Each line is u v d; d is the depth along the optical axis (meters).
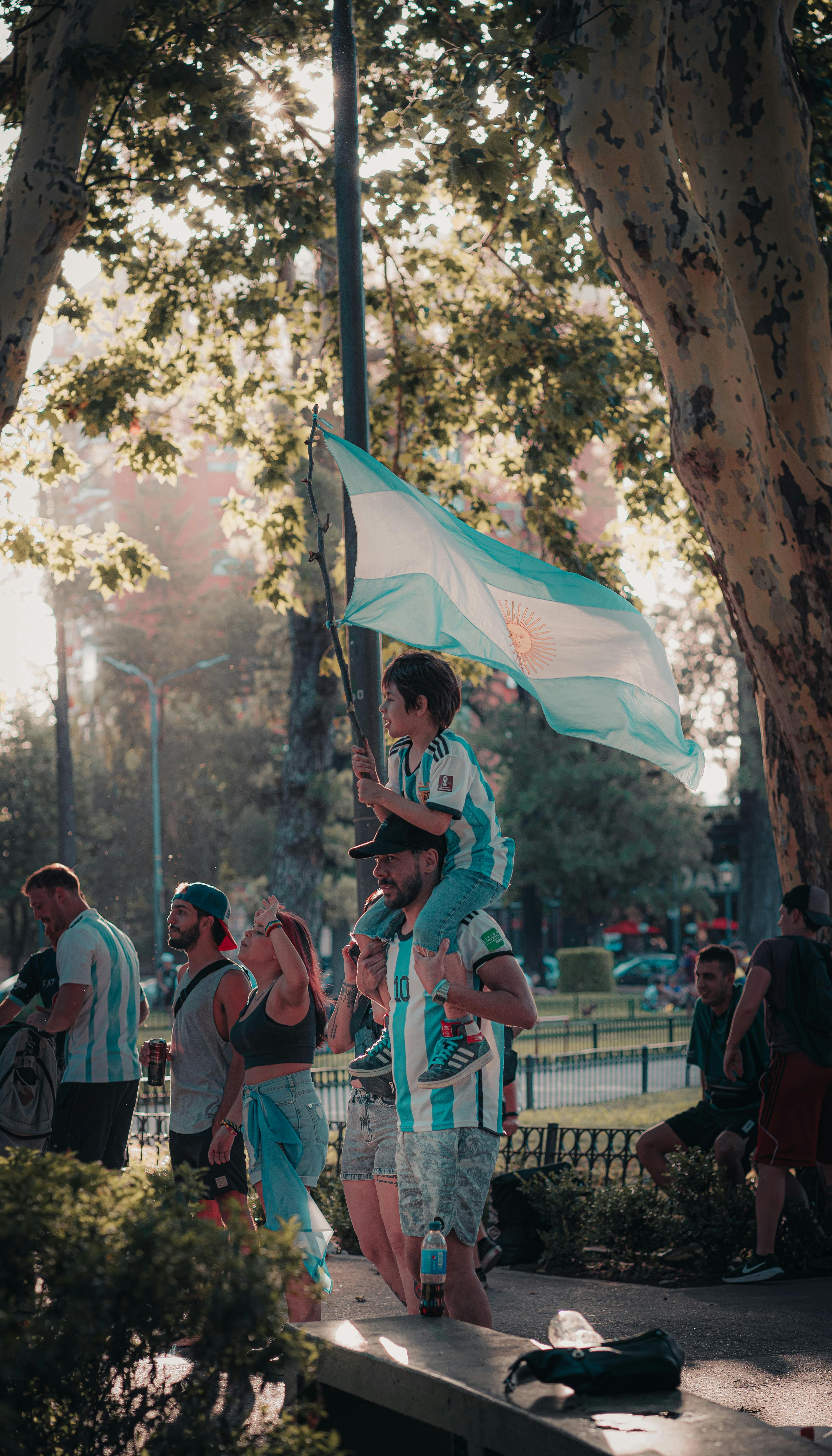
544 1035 32.84
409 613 6.49
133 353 16.92
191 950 7.17
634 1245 8.96
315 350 17.52
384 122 11.04
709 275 9.07
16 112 11.39
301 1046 6.34
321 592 29.95
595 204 9.29
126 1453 3.25
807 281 9.90
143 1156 7.87
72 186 8.52
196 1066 6.99
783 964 8.52
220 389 17.52
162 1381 3.37
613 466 17.67
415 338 17.70
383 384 16.94
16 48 10.77
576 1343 3.76
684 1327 6.84
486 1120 4.79
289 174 14.12
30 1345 3.00
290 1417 3.44
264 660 74.81
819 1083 8.37
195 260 16.16
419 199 14.37
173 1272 3.10
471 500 17.25
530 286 17.30
